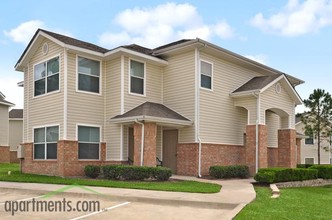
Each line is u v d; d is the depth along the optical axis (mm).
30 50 18844
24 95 19672
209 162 18484
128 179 14836
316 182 18828
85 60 17672
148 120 16375
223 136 19484
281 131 21656
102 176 16062
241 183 15039
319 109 29578
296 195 12445
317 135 29922
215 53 19109
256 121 18969
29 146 18828
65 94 16719
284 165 21359
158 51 19297
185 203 9750
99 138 17844
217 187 12859
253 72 22281
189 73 18547
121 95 17562
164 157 19422
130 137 18000
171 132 19281
